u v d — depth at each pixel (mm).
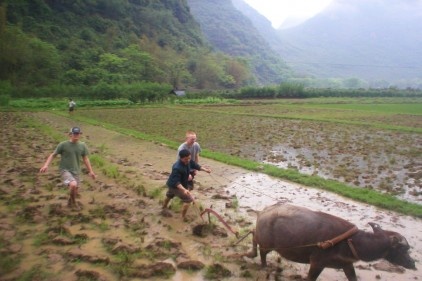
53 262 6340
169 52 111750
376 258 5332
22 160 14461
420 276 6297
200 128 25938
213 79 113375
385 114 37031
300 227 5543
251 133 23312
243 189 11172
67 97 59188
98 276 5844
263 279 6051
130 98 55875
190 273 6219
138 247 6895
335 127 26344
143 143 19625
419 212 8961
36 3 95750
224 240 7531
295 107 48312
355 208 9477
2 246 6773
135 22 119125
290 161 15328
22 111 42125
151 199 10062
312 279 5535
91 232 7750
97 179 12000
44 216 8391
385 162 15164
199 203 9742
